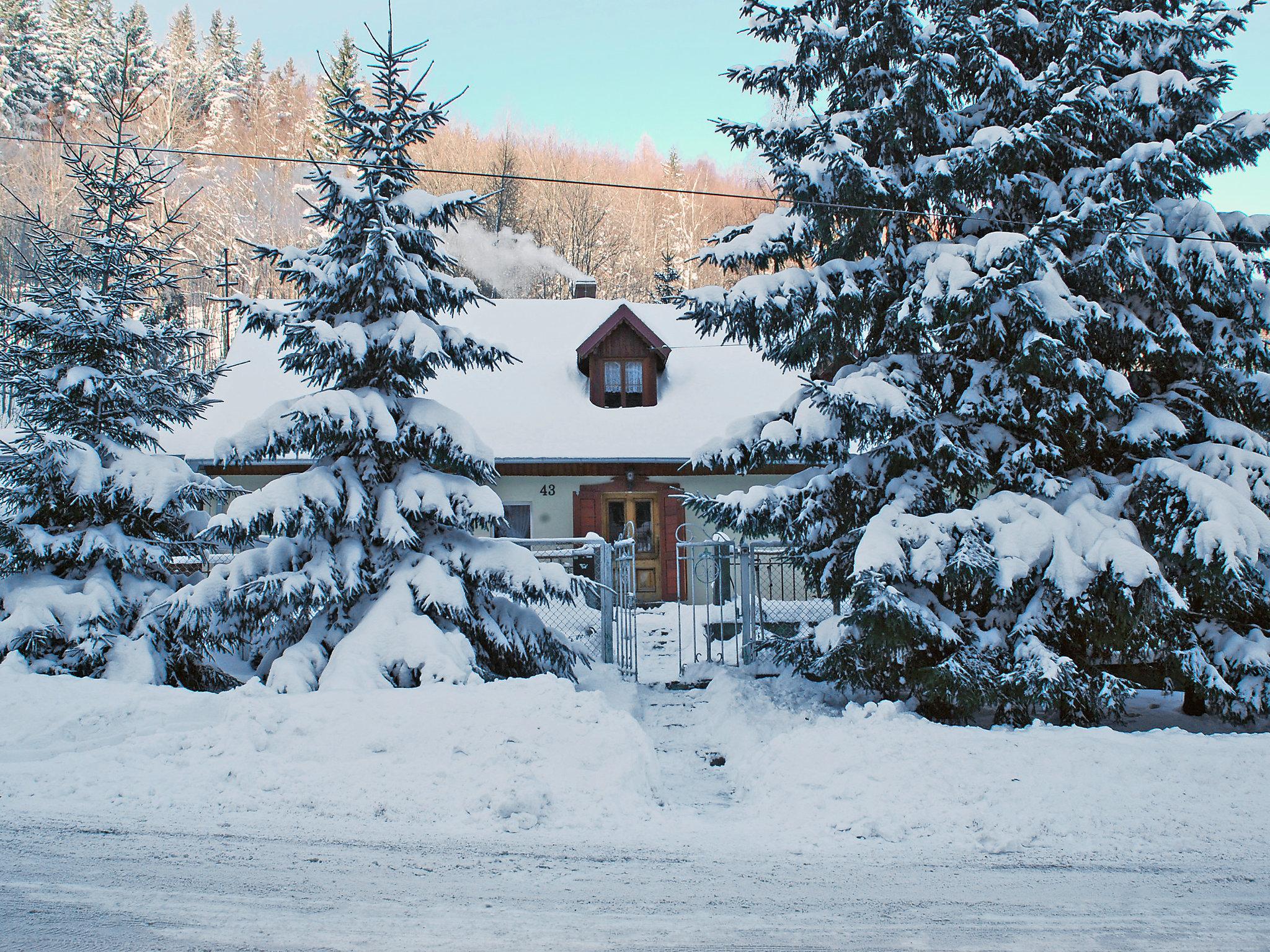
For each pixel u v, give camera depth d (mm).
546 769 5828
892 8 8750
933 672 7242
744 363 19297
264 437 7996
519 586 8305
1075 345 7973
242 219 49188
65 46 51531
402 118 8672
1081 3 8523
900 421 8117
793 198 8930
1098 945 3705
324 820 5168
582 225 49156
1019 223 8742
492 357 8922
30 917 3807
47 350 9203
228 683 9047
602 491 16578
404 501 8195
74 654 7840
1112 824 5172
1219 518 6977
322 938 3654
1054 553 7289
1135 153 8039
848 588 8805
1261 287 8227
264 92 63219
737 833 5191
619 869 4562
